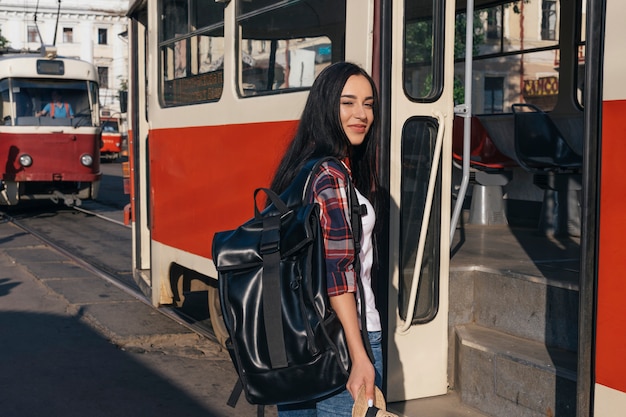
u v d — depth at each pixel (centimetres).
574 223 611
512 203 725
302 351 253
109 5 5850
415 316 427
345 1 419
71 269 993
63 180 1588
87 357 627
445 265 432
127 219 849
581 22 667
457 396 438
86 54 5862
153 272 686
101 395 540
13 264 1044
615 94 299
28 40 5766
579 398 312
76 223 1521
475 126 732
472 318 466
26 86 1583
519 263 475
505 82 733
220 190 548
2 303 811
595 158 308
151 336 671
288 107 461
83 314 757
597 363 307
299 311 254
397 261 413
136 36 792
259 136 494
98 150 1642
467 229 666
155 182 675
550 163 630
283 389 259
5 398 533
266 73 493
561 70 684
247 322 260
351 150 280
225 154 541
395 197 409
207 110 568
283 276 256
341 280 254
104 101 5919
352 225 264
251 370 260
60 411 510
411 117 411
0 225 1494
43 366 602
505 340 428
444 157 425
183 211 614
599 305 305
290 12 466
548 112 699
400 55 405
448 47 421
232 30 530
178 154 621
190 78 606
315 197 261
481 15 752
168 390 551
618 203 297
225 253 265
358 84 276
